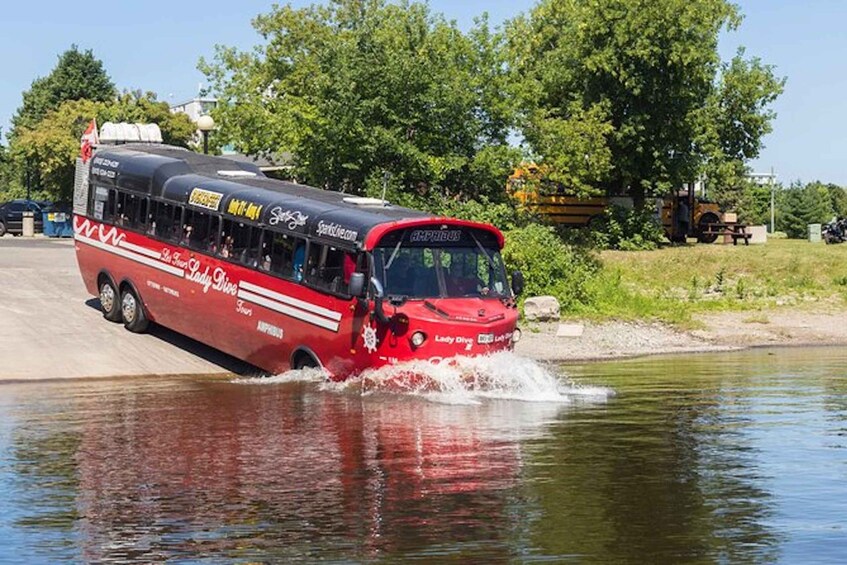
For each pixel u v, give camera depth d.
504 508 11.55
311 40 53.19
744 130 60.12
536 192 48.31
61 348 24.92
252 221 22.55
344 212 20.80
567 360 27.17
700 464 13.76
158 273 25.25
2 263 36.47
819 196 85.31
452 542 10.28
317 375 21.22
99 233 27.44
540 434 15.92
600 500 11.89
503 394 19.80
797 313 36.28
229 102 50.31
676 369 24.95
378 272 19.52
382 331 19.45
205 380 22.34
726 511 11.43
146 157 26.55
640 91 51.62
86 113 71.69
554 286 34.75
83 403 19.19
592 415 17.70
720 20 53.59
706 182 63.50
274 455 14.35
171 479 12.98
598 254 47.56
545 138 44.56
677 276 44.59
